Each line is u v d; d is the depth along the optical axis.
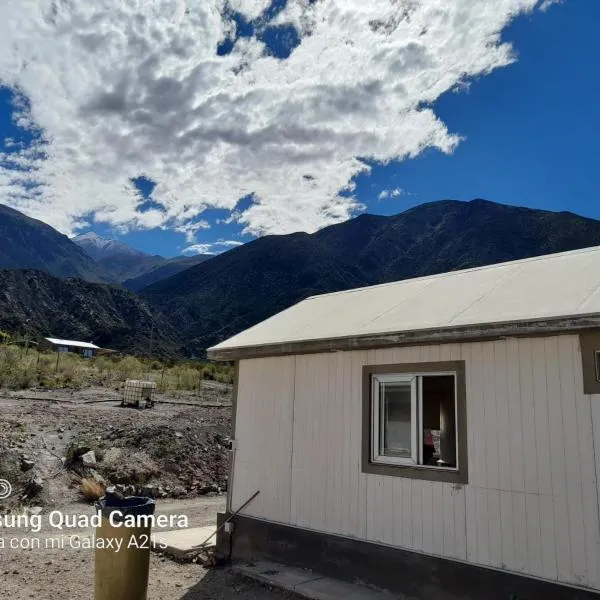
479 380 5.68
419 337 5.89
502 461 5.40
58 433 12.76
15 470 10.61
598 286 5.30
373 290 8.49
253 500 7.75
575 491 4.91
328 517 6.81
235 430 8.21
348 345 6.57
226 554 7.79
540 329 5.02
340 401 6.92
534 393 5.28
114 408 17.12
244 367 8.27
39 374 22.11
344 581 6.50
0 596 5.91
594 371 4.93
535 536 5.09
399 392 6.45
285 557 7.17
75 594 6.09
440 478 5.82
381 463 6.39
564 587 4.84
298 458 7.28
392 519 6.17
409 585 5.90
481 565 5.39
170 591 6.46
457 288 6.96
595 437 4.85
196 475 12.77
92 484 10.54
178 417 16.42
